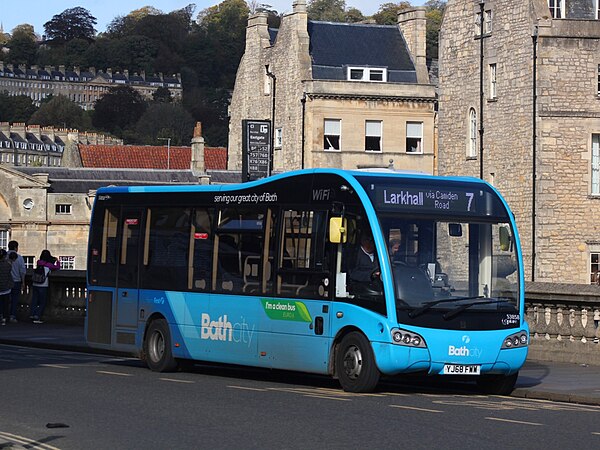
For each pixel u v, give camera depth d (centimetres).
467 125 7825
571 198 7194
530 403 2267
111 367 2955
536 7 7275
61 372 2731
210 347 2752
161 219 2936
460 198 2475
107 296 3064
